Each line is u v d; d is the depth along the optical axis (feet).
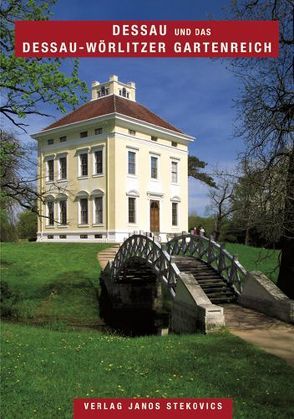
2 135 56.29
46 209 147.54
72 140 141.18
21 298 78.13
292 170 46.26
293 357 33.14
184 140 153.58
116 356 34.09
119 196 129.49
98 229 131.95
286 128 47.62
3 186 58.75
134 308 80.28
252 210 48.57
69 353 35.53
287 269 52.08
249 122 49.67
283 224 46.19
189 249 74.23
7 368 30.71
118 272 80.07
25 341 41.14
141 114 148.97
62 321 69.72
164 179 145.28
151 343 38.91
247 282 53.98
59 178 144.15
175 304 53.62
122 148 131.34
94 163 134.72
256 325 44.57
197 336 41.37
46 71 49.11
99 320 73.05
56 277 88.89
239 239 157.69
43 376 28.91
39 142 151.23
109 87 153.28
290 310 45.21
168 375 28.71
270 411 22.80
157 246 66.03
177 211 149.79
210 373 28.99
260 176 48.32
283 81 47.85
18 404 23.82
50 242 135.85
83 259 103.04
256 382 27.09
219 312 43.50
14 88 48.73
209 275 62.95
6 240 169.48
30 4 49.47
